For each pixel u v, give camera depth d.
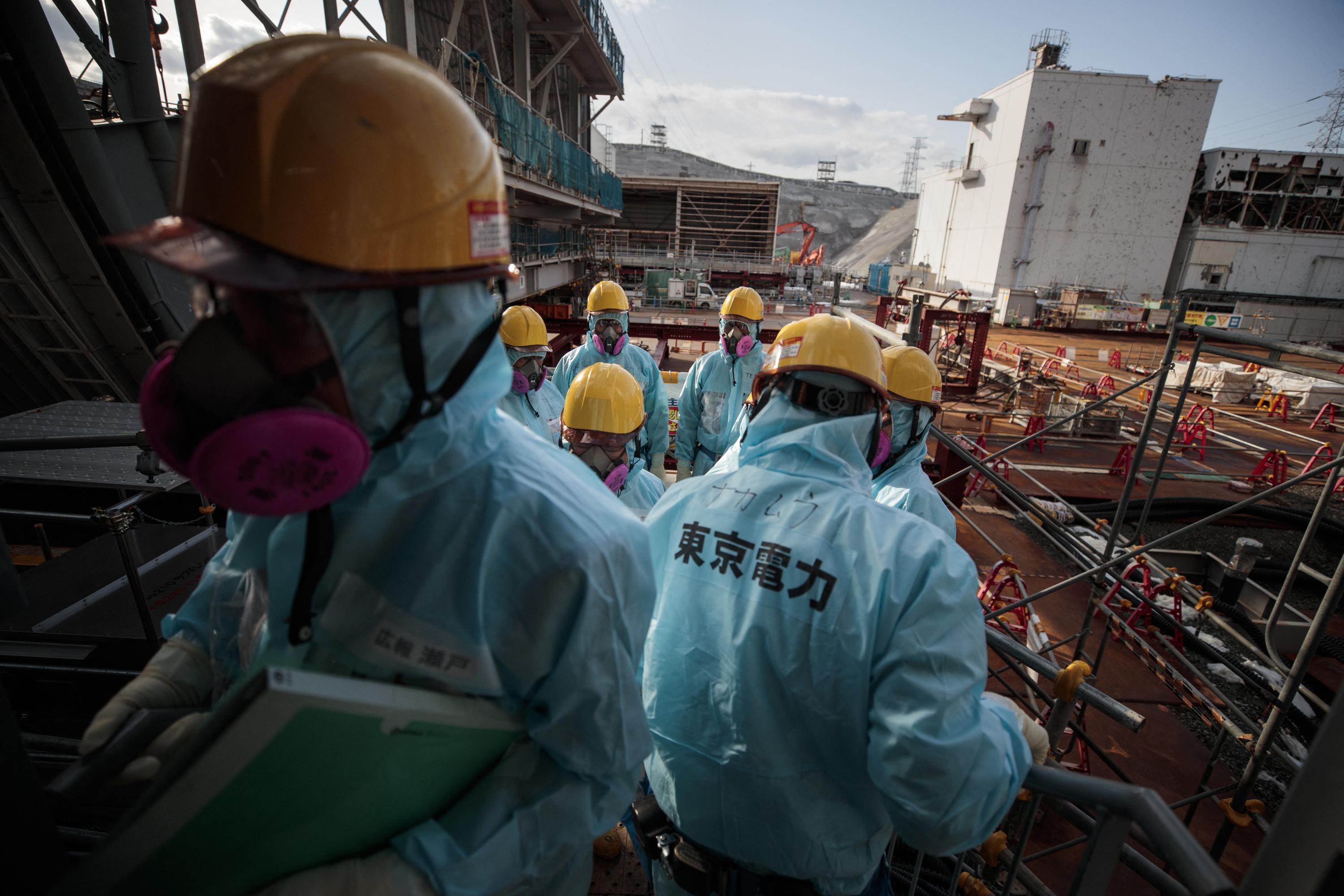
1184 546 7.52
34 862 0.85
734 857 1.32
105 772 0.96
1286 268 34.88
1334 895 0.71
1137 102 32.91
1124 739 4.08
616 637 0.95
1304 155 33.25
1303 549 2.92
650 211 46.97
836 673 1.16
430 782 0.92
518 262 11.43
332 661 0.88
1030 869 3.11
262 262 0.69
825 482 1.38
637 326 14.05
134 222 4.59
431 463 0.86
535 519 0.90
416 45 7.20
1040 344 24.56
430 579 0.87
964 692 1.10
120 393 5.04
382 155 0.71
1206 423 11.94
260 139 0.69
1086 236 35.19
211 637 1.17
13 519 4.82
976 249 38.72
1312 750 0.74
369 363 0.77
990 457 4.56
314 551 0.84
